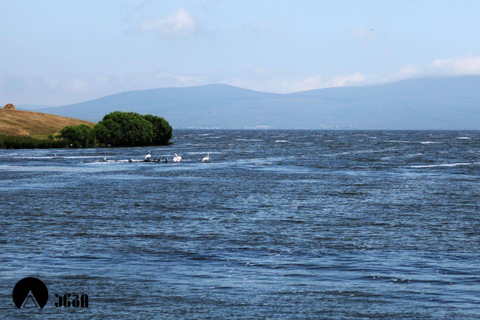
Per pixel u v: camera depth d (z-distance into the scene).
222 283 49.72
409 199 108.62
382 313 42.44
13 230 74.12
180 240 68.44
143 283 49.56
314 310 43.03
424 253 62.12
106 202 102.88
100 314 42.03
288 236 71.38
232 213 90.62
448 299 45.72
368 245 66.12
